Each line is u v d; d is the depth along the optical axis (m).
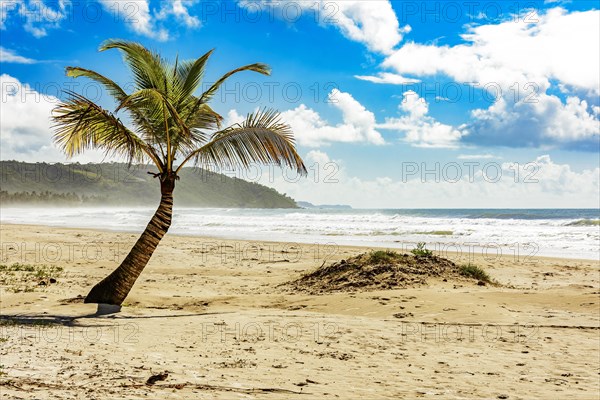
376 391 5.46
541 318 9.80
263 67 11.27
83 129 10.30
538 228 39.09
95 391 4.50
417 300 11.05
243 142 11.09
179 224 49.16
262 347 7.35
